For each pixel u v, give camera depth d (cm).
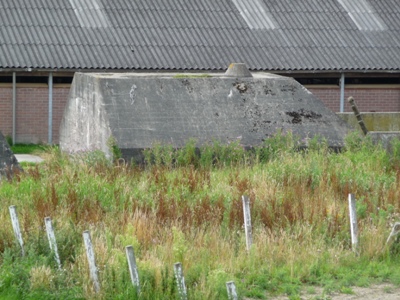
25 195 4388
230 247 3616
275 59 8056
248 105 5947
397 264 3575
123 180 4712
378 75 8325
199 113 5838
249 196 4234
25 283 3180
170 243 3547
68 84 7800
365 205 4112
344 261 3541
